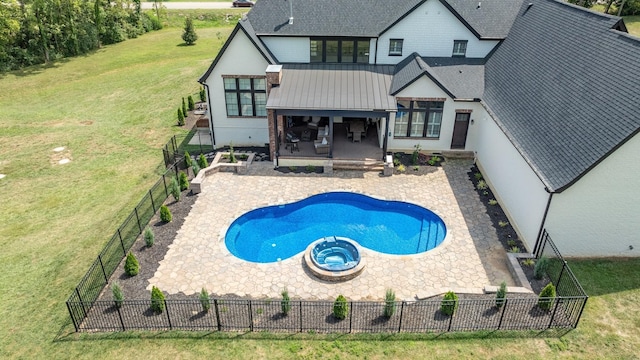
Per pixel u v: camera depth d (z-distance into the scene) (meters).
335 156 26.42
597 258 18.52
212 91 27.34
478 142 26.38
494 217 21.64
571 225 17.77
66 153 28.97
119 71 45.28
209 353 14.48
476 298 16.59
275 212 22.59
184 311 16.17
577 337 14.80
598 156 15.92
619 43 18.70
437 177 25.16
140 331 15.39
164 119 34.09
